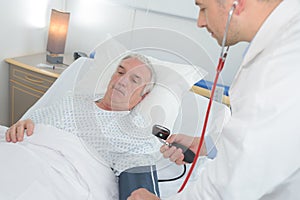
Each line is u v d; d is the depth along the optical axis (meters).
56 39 2.43
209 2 0.78
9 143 1.44
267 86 0.68
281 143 0.65
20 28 2.47
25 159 1.34
